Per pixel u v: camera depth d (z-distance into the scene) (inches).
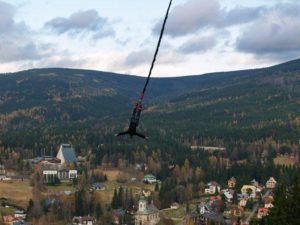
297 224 2728.8
